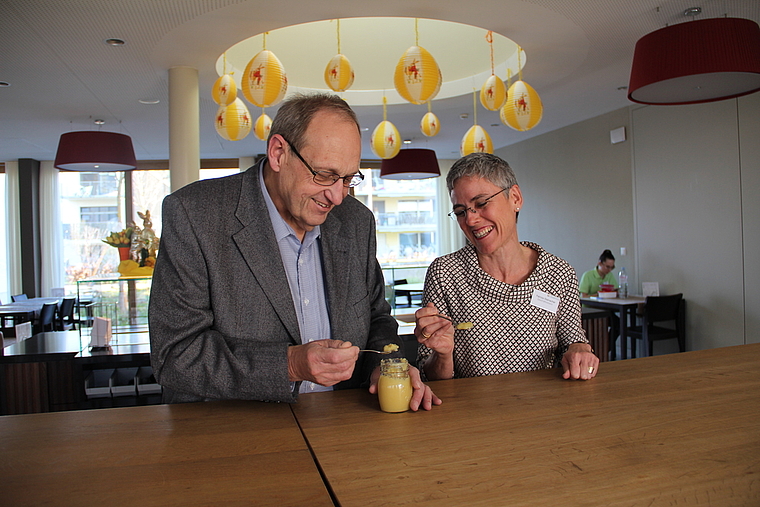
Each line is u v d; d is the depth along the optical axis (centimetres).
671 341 584
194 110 438
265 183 135
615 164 633
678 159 548
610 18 353
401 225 1021
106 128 662
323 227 144
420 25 555
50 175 894
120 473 81
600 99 575
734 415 104
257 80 314
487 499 71
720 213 508
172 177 435
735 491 73
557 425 100
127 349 293
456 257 171
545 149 766
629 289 620
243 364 112
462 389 126
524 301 162
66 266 916
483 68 544
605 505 69
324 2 320
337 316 139
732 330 501
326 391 133
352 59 577
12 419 108
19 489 76
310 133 115
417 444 91
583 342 162
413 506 69
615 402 114
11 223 887
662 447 88
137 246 308
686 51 237
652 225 583
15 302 780
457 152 936
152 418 108
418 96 328
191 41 379
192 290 121
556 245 749
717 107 507
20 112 578
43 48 389
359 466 82
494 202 156
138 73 450
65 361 283
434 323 137
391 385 109
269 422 105
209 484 77
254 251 128
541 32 377
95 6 320
